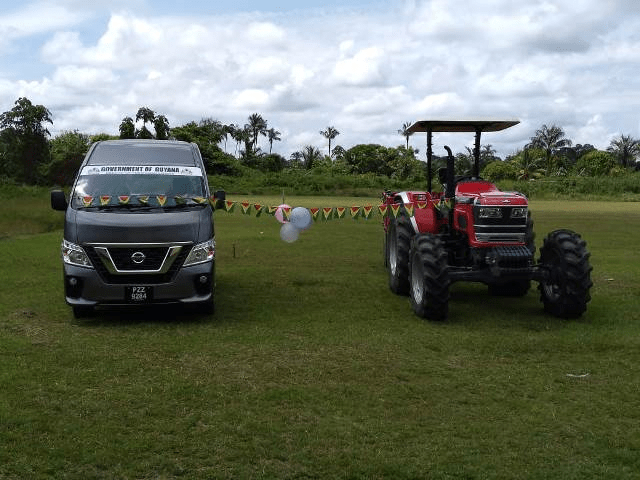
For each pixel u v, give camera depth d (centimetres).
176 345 700
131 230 777
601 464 431
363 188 6406
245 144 9469
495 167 7781
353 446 454
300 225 938
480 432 482
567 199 5394
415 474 414
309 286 1067
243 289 1038
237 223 2375
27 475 405
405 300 958
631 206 4059
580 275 806
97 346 694
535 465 429
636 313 871
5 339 715
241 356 663
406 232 973
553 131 8431
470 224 838
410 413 518
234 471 415
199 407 523
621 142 9050
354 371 620
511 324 811
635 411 524
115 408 518
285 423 493
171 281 786
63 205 870
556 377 608
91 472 412
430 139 1034
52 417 497
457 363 650
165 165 902
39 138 5944
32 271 1189
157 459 430
